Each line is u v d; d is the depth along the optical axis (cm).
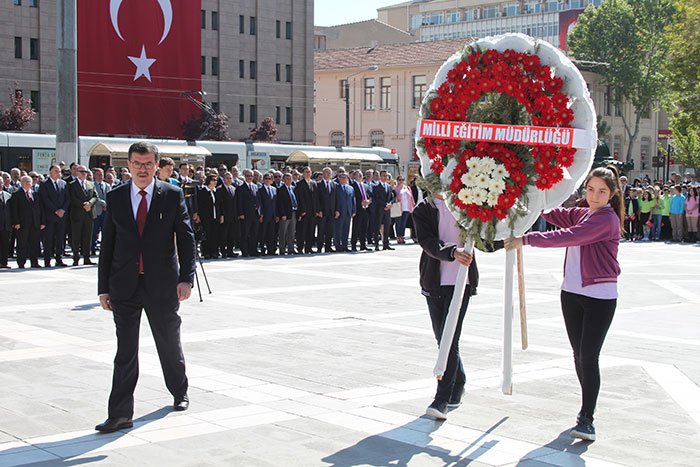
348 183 2269
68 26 1902
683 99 4247
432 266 611
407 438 560
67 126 1917
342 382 715
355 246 2252
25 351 832
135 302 596
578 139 559
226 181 1975
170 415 612
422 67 6006
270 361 798
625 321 1079
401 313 1109
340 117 6450
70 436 559
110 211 599
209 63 5878
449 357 608
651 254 2259
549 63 575
